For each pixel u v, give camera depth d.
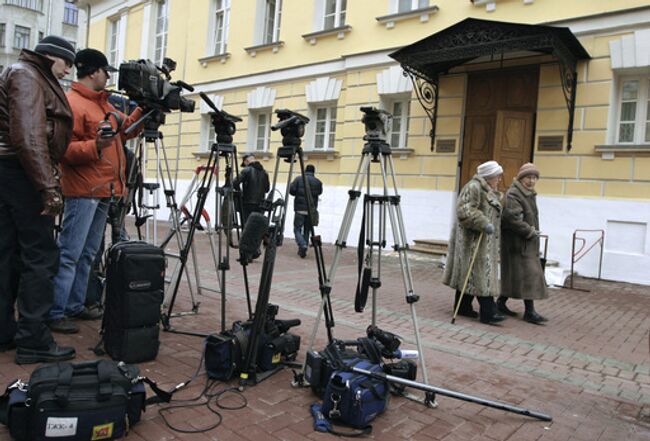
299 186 9.84
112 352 3.64
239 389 3.28
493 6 10.02
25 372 3.28
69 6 39.19
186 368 3.60
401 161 11.34
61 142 3.49
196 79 16.75
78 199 4.02
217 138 4.33
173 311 5.13
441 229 10.68
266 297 3.42
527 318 5.70
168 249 9.62
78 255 4.13
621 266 8.53
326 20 13.38
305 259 9.70
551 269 8.27
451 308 6.18
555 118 9.26
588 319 5.98
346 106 12.36
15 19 36.59
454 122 10.59
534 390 3.66
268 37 15.20
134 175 4.91
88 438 2.47
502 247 5.80
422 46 9.37
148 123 4.57
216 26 16.64
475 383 3.73
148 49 18.86
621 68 8.62
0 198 3.41
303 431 2.81
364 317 5.49
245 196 8.36
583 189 8.95
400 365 3.45
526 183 5.84
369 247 3.68
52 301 3.56
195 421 2.85
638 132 8.80
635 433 3.07
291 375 3.60
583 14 8.98
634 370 4.23
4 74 3.32
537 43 8.26
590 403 3.49
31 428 2.40
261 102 14.61
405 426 2.97
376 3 11.89
